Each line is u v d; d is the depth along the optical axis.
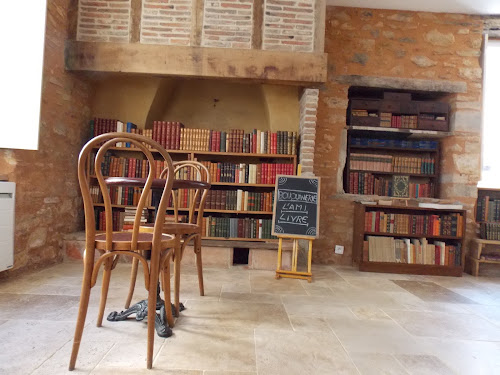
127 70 3.59
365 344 1.90
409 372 1.60
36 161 3.15
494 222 4.42
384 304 2.69
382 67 4.44
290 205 3.57
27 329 1.89
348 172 4.59
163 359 1.61
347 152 4.66
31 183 3.09
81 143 3.97
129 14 3.65
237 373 1.51
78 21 3.64
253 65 3.63
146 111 4.21
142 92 4.18
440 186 4.73
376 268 3.95
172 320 1.99
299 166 3.87
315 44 3.69
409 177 4.86
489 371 1.64
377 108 4.44
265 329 2.04
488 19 4.47
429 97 4.83
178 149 4.03
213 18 3.68
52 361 1.55
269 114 4.24
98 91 4.19
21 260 3.00
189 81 4.67
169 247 1.82
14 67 3.08
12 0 3.08
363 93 4.77
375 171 4.61
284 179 3.66
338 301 2.71
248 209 4.00
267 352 1.74
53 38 3.34
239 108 4.72
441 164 4.73
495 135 4.76
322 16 3.70
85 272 1.54
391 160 4.64
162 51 3.61
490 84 4.77
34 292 2.55
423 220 4.03
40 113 3.15
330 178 4.40
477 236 4.41
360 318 2.33
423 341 1.98
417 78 4.45
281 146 4.02
